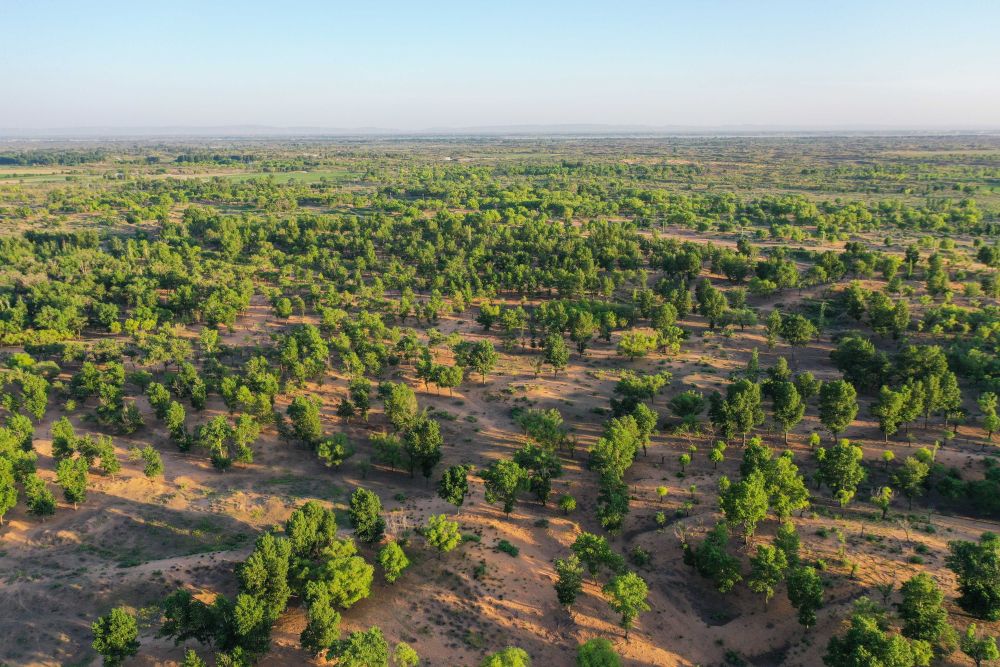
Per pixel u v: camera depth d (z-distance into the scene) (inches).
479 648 3223.4
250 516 4350.4
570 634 3334.2
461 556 3841.0
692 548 3880.4
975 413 5324.8
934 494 4311.0
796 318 7126.0
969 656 2982.3
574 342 7687.0
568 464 5019.7
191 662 2810.0
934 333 6948.8
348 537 3944.4
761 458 4335.6
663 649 3248.0
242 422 5083.7
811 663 3083.2
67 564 3757.4
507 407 6043.3
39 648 3122.5
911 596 3024.1
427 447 4729.3
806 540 3818.9
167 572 3572.8
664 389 6205.7
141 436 5497.1
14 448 4680.1
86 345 7303.2
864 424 5305.1
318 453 4940.9
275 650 3139.8
